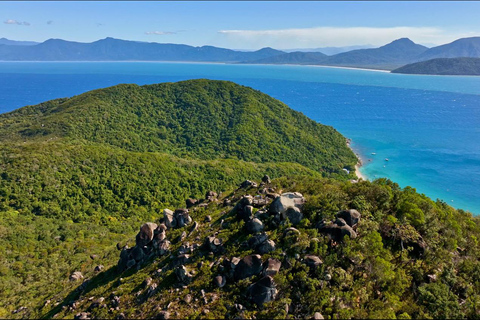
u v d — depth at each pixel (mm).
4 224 92188
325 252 33719
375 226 37281
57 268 73062
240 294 32250
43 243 87188
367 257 33188
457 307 30516
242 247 37750
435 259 36250
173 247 45344
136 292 38438
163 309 33250
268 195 48469
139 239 48062
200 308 32250
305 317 28453
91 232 99938
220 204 56781
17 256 77938
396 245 37531
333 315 27984
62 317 39938
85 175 124438
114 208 118750
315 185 50531
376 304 29312
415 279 34281
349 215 37469
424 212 43281
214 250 39344
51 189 113312
